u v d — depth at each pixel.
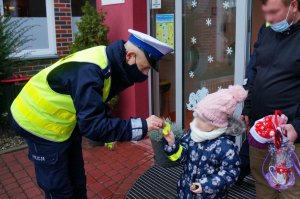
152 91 4.68
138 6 4.35
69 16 6.52
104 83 1.82
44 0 6.34
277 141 1.87
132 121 1.82
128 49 1.82
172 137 1.97
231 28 3.52
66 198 2.14
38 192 3.38
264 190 2.37
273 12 1.95
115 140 1.79
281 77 2.05
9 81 4.93
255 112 2.24
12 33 5.24
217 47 3.71
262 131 1.96
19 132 2.05
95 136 1.75
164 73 4.48
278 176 1.93
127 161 3.98
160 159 3.21
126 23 4.45
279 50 2.05
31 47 6.30
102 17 4.61
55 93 1.88
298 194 2.14
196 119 1.93
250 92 2.44
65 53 6.55
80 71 1.78
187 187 2.03
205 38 3.83
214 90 3.84
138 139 1.84
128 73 1.87
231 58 3.58
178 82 4.18
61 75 1.83
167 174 3.55
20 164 4.06
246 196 3.07
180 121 4.27
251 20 3.32
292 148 1.95
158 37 4.39
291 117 2.04
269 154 2.10
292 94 2.03
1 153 4.41
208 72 3.87
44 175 2.06
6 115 5.00
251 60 2.51
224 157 1.86
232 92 1.87
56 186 2.06
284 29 1.99
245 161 3.00
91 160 4.03
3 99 4.98
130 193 3.21
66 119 1.95
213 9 3.68
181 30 4.02
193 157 1.98
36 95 1.93
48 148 2.01
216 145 1.88
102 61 1.81
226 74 3.66
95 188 3.38
